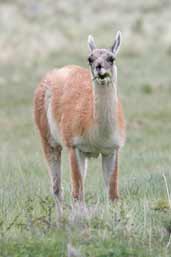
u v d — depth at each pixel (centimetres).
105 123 2906
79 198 2991
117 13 12975
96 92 2886
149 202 2834
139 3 13512
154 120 6425
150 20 12219
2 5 13238
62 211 2725
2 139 5778
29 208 2722
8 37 10712
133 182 3462
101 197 3086
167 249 2328
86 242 2330
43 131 3400
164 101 7250
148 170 3981
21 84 8269
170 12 12794
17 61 9675
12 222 2544
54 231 2458
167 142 5444
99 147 2989
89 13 13175
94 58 2889
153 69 9000
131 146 5241
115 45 2984
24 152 5088
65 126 3081
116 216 2527
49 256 2227
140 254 2252
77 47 10388
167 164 4231
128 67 9162
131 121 6350
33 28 11419
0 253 2247
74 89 3123
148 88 7812
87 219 2512
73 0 14225
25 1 13512
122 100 7319
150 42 10681
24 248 2270
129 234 2392
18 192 3244
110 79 2859
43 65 9381
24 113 6869
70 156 3064
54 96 3266
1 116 6738
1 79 8538
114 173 3025
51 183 3353
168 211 2622
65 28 11806
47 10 13225
